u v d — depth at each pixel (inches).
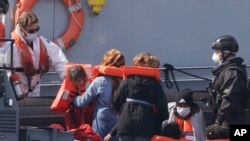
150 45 1213.1
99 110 1022.4
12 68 985.5
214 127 1045.2
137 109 978.1
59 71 1094.4
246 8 1238.3
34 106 1095.6
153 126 979.3
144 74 983.0
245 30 1238.9
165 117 984.3
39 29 1140.5
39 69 1090.7
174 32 1219.9
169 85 1202.0
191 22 1224.8
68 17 1193.4
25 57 1077.1
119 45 1206.3
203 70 1226.6
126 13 1206.9
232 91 1036.5
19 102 1090.7
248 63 1237.1
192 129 1031.6
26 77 1088.2
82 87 1041.5
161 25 1216.2
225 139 1043.3
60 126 1036.5
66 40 1182.9
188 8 1223.5
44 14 1187.3
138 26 1209.4
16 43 1075.3
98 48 1201.4
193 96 1139.9
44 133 952.9
